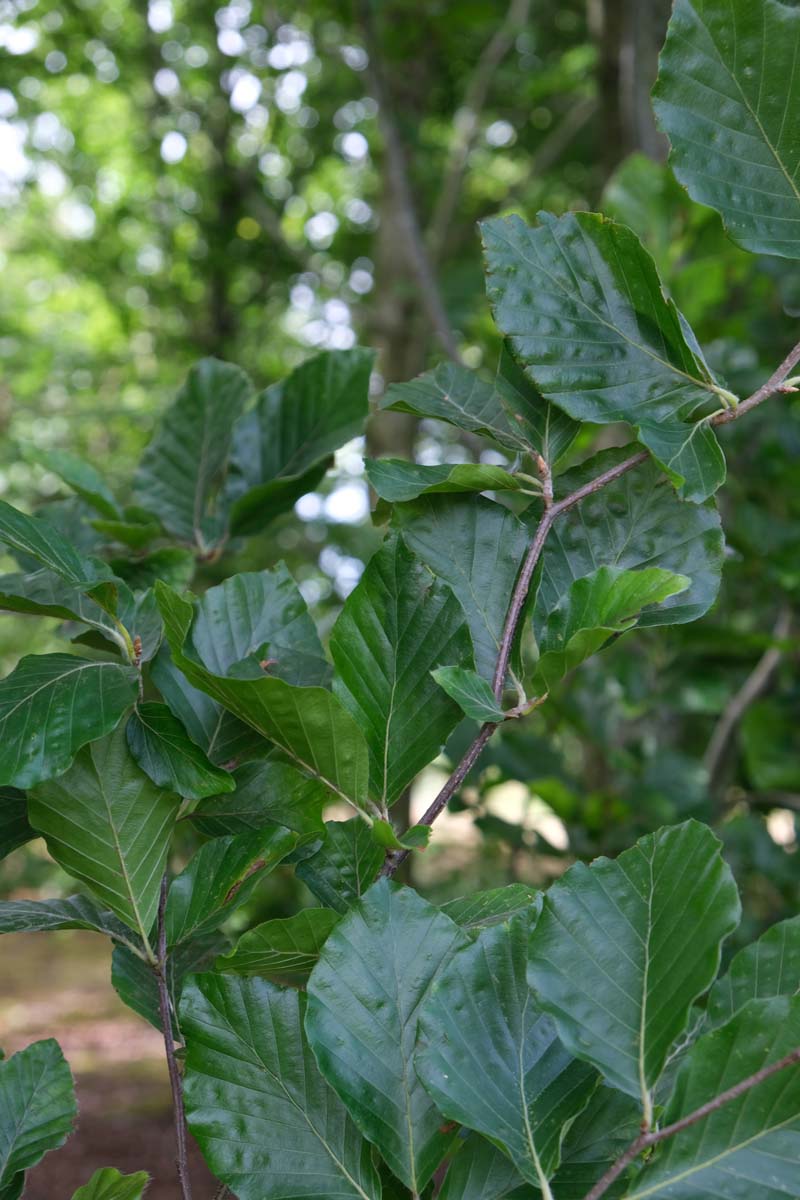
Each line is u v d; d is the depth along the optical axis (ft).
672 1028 1.66
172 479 3.09
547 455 2.11
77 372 14.79
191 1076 1.85
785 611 5.87
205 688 1.93
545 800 5.22
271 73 11.66
